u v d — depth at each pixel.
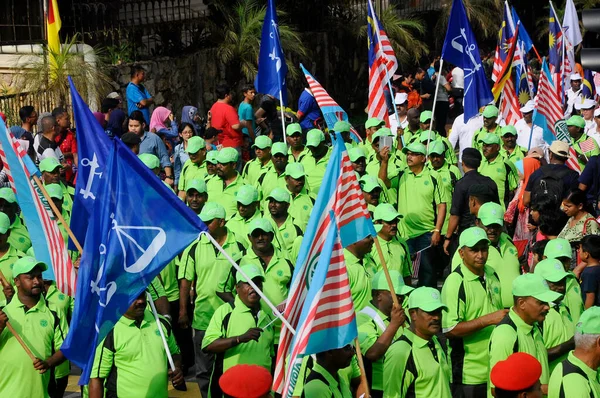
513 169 27.81
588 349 13.83
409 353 14.92
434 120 45.06
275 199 22.08
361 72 56.47
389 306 15.70
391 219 20.16
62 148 30.64
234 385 12.55
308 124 38.16
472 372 17.11
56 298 19.00
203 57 44.50
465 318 17.19
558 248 18.08
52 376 17.58
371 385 15.49
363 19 55.62
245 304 17.38
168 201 15.80
